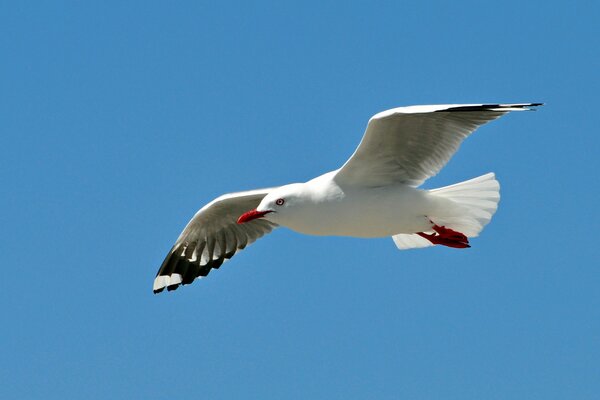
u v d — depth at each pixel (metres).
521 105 13.03
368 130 13.75
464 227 14.93
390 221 14.64
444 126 14.20
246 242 17.44
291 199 14.66
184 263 17.80
